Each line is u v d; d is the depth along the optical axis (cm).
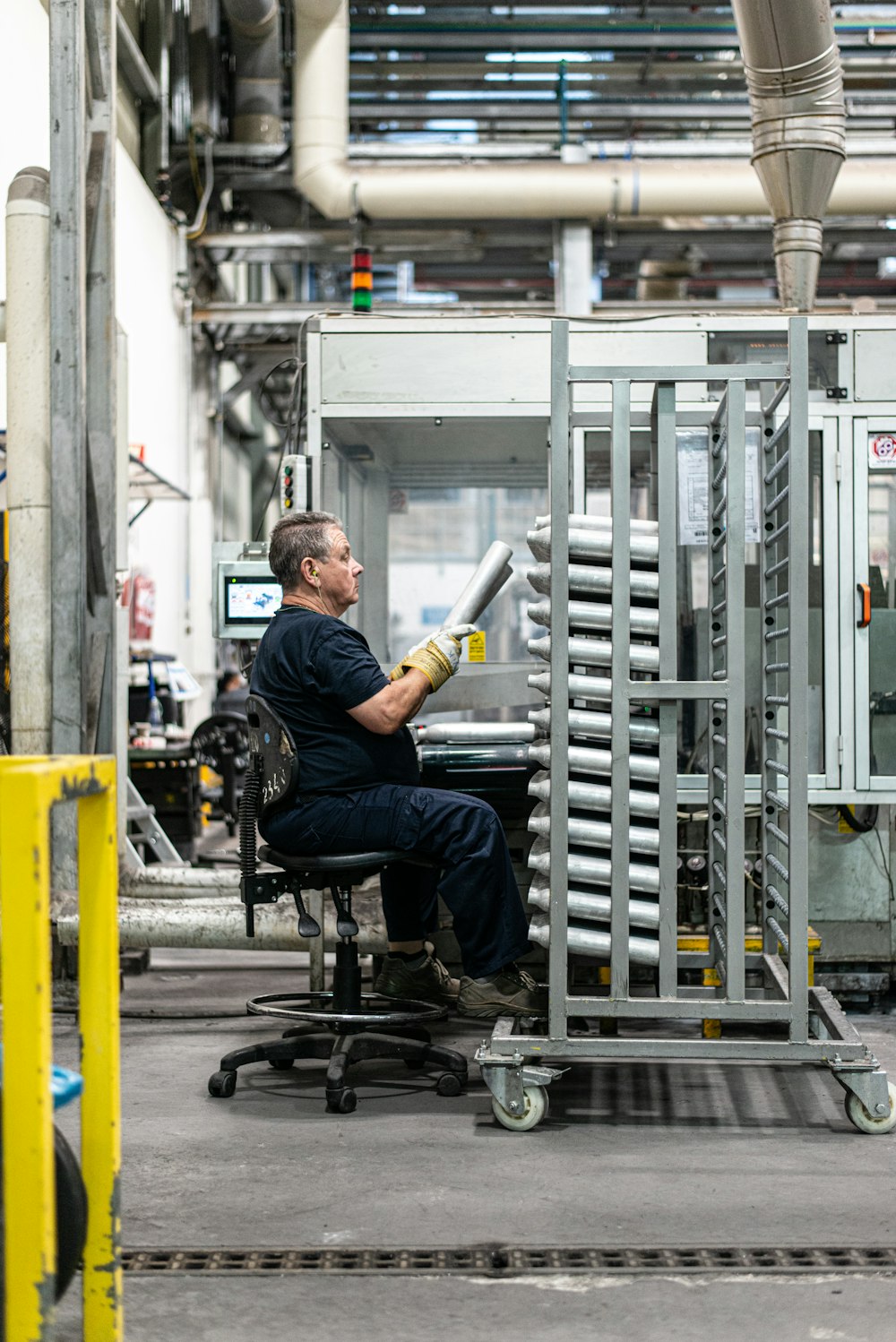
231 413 1109
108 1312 147
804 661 248
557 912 252
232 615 360
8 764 133
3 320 378
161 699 648
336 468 396
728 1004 249
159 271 762
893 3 738
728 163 721
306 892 345
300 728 273
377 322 364
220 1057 307
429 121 837
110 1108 147
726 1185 217
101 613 385
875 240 846
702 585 377
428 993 325
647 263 932
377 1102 269
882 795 365
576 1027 333
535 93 818
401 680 274
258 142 782
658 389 260
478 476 445
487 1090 279
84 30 364
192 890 393
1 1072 125
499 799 334
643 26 762
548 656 269
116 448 430
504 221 771
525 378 366
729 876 252
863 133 852
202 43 765
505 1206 208
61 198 359
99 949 148
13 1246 119
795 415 247
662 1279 182
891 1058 301
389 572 447
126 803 462
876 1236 195
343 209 729
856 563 368
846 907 369
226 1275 183
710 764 296
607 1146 238
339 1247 192
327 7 712
